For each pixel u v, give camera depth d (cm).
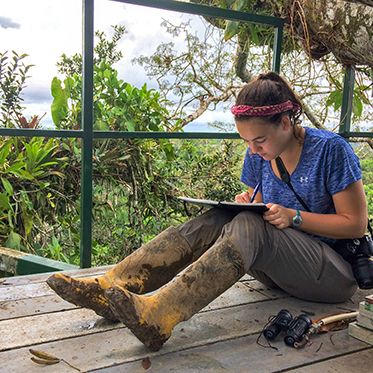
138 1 241
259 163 211
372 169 403
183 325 182
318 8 295
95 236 387
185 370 150
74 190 377
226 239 168
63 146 368
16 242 340
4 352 158
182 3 254
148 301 156
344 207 186
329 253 191
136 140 385
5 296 204
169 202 407
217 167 418
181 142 413
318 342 172
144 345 162
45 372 146
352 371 154
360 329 175
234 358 159
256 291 218
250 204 176
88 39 232
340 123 325
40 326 177
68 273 241
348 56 303
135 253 179
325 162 187
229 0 337
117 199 390
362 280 190
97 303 171
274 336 171
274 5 322
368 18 273
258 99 174
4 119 347
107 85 374
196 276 162
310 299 205
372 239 199
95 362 153
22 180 360
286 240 182
